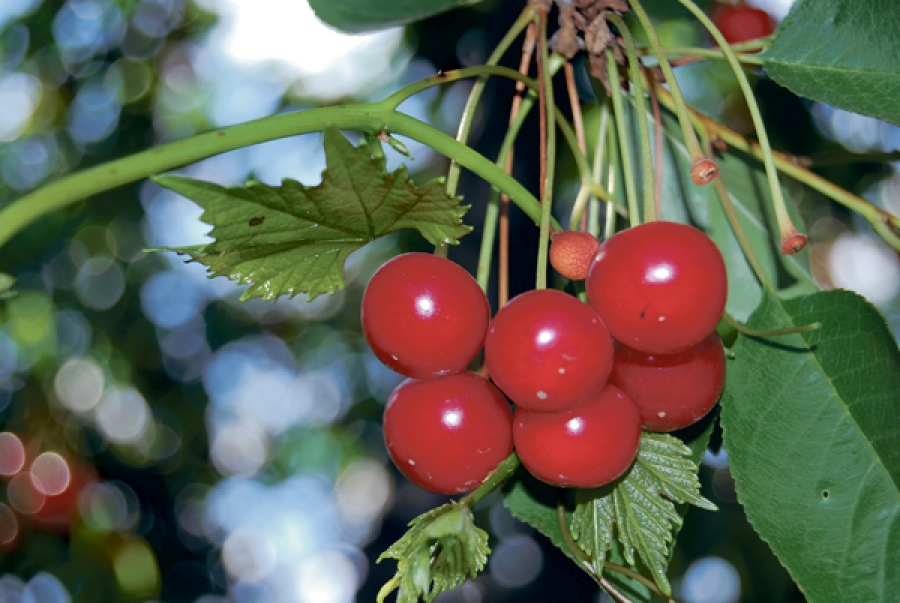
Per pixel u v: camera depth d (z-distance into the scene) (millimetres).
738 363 387
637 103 366
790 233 356
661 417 357
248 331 1012
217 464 1034
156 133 883
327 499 1165
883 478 376
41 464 771
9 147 858
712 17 516
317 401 1116
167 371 931
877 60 390
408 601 338
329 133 333
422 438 353
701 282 343
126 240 901
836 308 385
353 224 353
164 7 851
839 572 374
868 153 428
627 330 346
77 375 875
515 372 344
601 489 366
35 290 862
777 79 399
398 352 353
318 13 414
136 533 867
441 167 801
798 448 381
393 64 810
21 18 832
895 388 376
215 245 345
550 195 360
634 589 384
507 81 575
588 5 397
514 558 850
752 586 592
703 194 443
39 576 773
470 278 356
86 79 857
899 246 412
